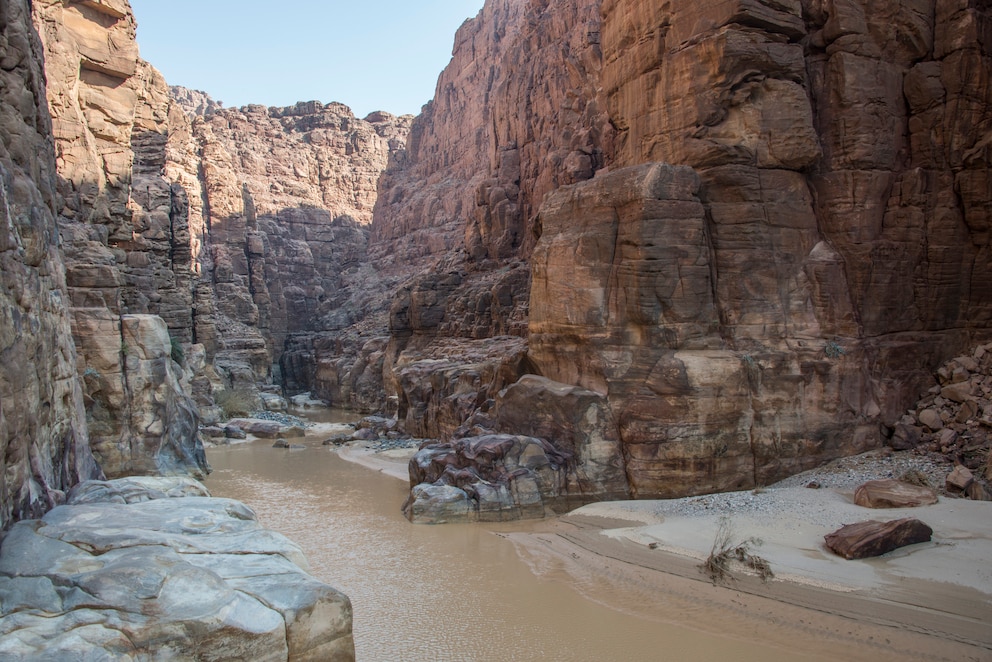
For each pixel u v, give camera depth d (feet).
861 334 59.62
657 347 55.62
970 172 61.87
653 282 55.31
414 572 42.93
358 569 43.55
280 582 24.98
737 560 40.11
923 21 61.98
